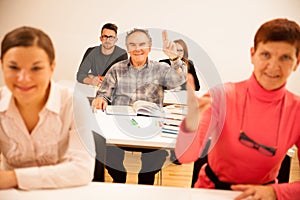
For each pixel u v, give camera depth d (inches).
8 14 112.6
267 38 43.9
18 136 46.3
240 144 47.8
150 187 48.4
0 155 49.8
